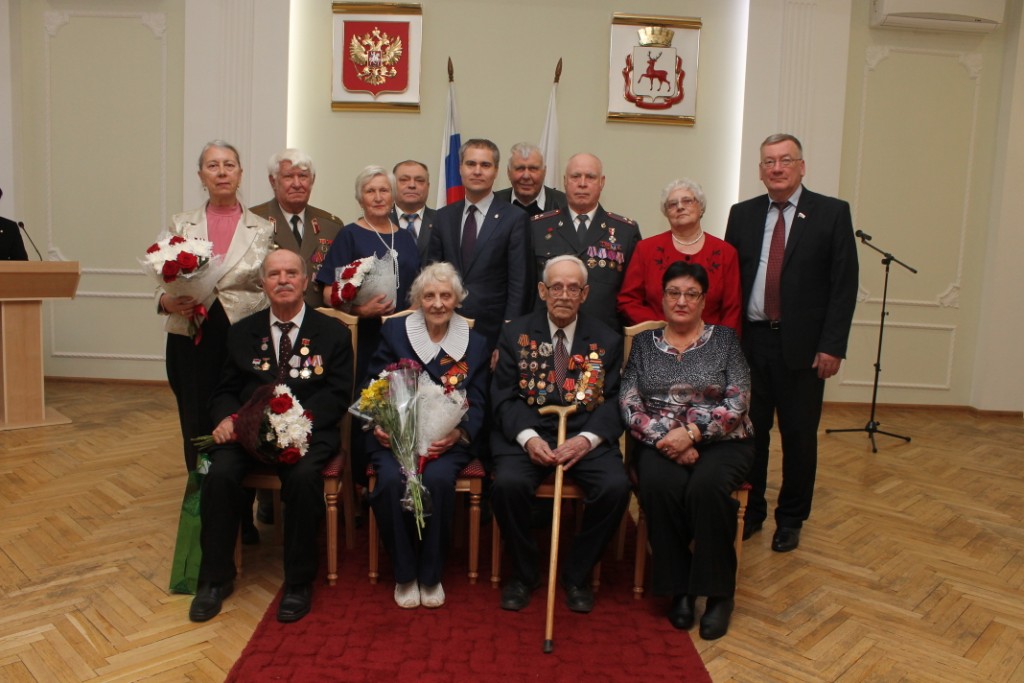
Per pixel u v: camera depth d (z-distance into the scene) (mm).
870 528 3266
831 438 4855
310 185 3223
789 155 2920
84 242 5578
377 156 5363
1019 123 5484
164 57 5383
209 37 5207
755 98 5297
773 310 3025
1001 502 3652
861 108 5523
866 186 5598
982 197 5684
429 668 2066
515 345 2664
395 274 3012
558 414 2580
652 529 2408
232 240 2814
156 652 2133
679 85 5336
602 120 5391
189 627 2277
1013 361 5629
